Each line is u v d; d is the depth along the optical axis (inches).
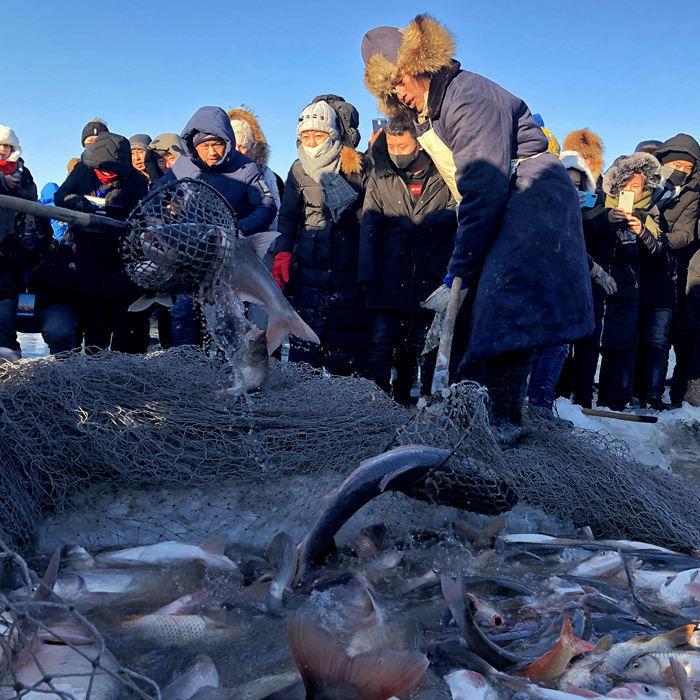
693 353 314.3
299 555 114.0
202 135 233.8
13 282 235.5
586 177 247.3
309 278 254.2
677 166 296.8
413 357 254.5
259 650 94.1
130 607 105.9
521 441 164.9
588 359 287.0
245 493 143.3
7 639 79.8
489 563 126.1
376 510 139.6
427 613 105.7
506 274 159.6
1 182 226.5
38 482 136.5
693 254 312.2
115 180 248.5
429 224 229.8
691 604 113.1
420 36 158.9
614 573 122.3
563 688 85.1
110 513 137.5
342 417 157.9
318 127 240.4
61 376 148.3
